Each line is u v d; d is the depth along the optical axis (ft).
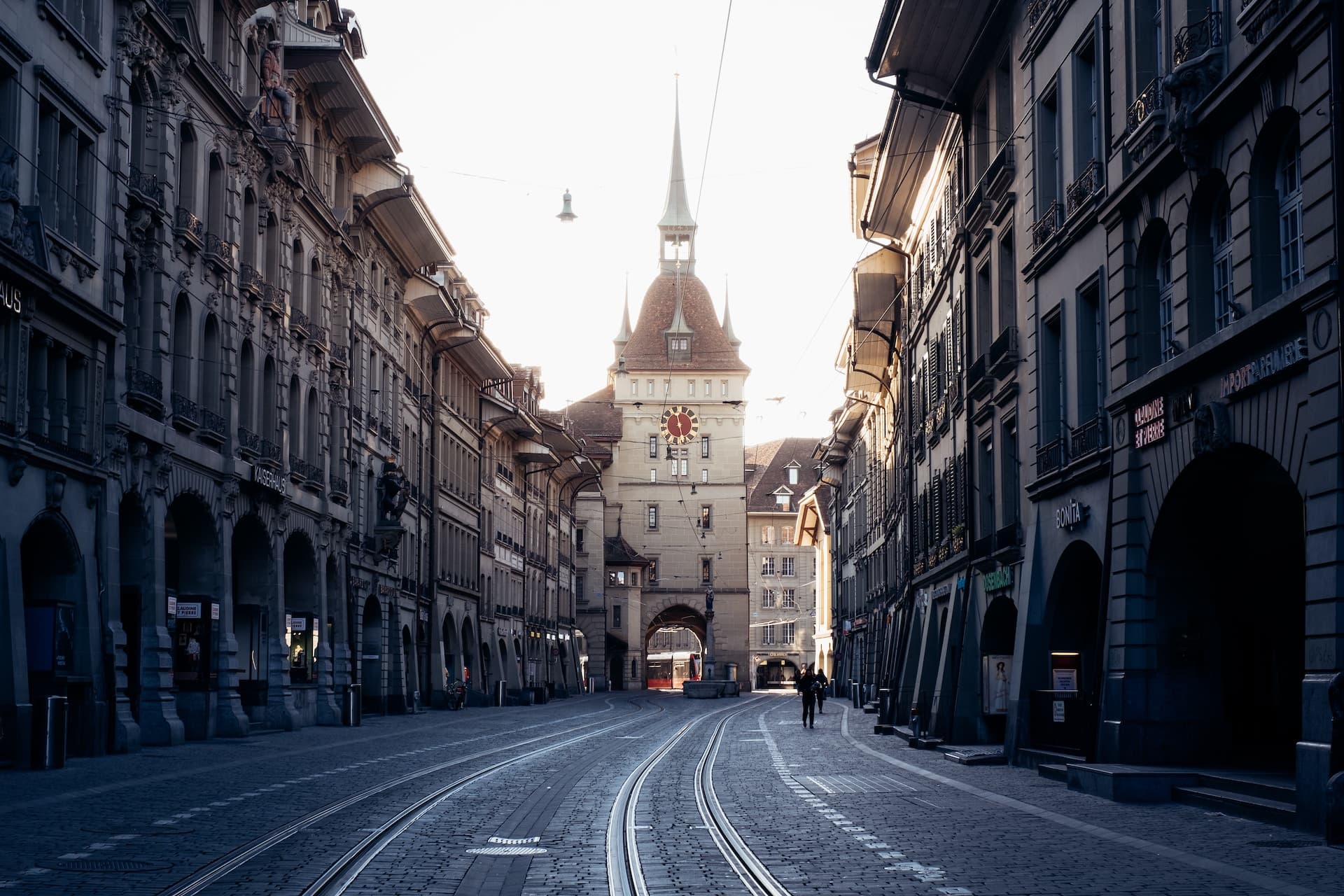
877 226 142.10
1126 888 33.63
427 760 80.07
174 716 93.45
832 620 300.20
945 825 47.88
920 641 128.77
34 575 81.61
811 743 104.78
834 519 286.46
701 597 387.34
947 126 111.75
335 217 138.00
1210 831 45.70
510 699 238.07
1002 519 90.68
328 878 33.88
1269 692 70.03
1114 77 66.95
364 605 153.69
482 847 40.83
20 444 73.77
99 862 36.58
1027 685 79.87
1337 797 41.60
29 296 75.05
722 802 56.54
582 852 40.06
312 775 67.67
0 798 54.39
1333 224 45.21
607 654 379.55
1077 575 79.25
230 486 107.24
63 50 80.94
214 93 104.27
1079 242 73.51
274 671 118.01
